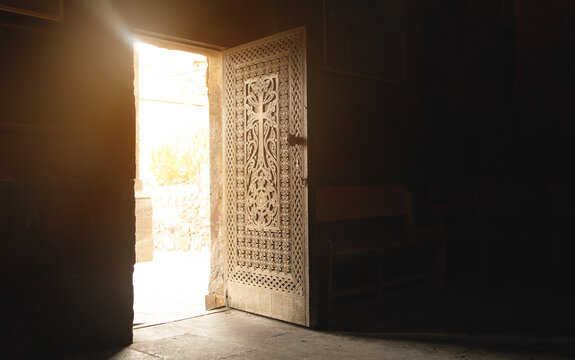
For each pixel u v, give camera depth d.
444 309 5.46
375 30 6.50
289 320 4.87
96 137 4.26
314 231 4.72
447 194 7.07
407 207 6.50
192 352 4.10
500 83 8.11
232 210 5.43
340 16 6.09
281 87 4.93
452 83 7.46
